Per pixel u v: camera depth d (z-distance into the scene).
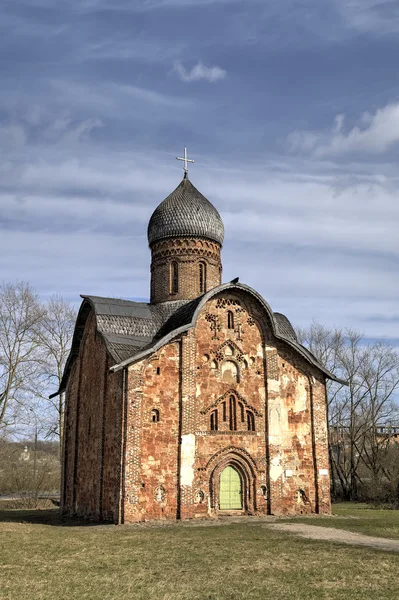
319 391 28.42
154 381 24.80
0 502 40.53
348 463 51.34
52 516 29.81
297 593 10.52
